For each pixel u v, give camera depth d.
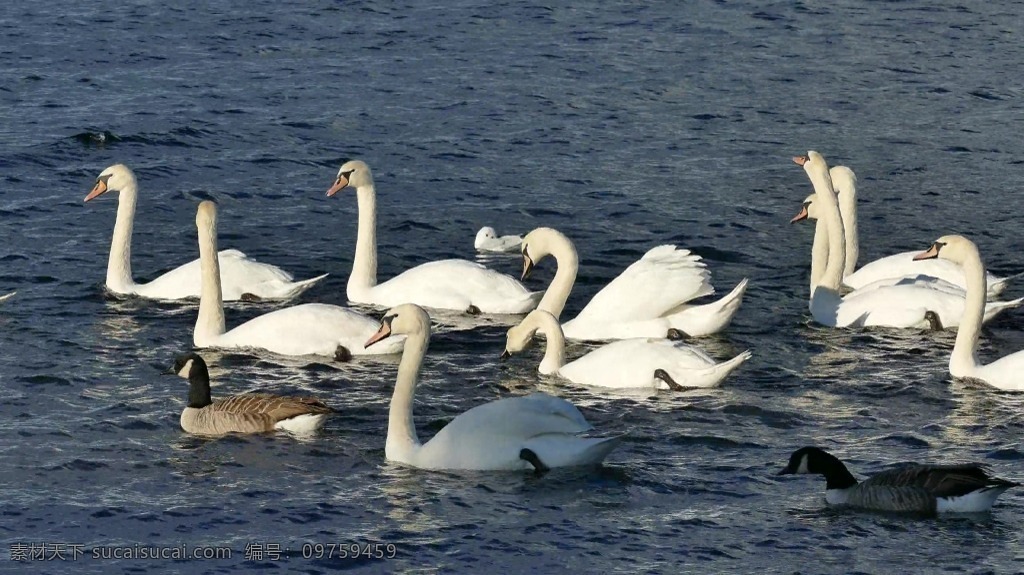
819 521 16.67
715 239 29.42
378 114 37.84
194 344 22.92
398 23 47.41
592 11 49.44
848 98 39.97
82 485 17.53
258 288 25.50
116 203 30.97
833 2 51.06
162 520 16.61
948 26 48.03
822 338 23.69
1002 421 19.97
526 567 15.56
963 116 38.47
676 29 47.19
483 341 23.38
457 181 33.00
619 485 17.64
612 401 20.58
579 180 33.16
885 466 18.27
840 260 24.66
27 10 47.66
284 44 44.53
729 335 23.81
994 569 15.44
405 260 28.25
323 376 21.66
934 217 30.89
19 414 19.81
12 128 35.38
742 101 39.56
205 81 40.25
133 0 49.56
